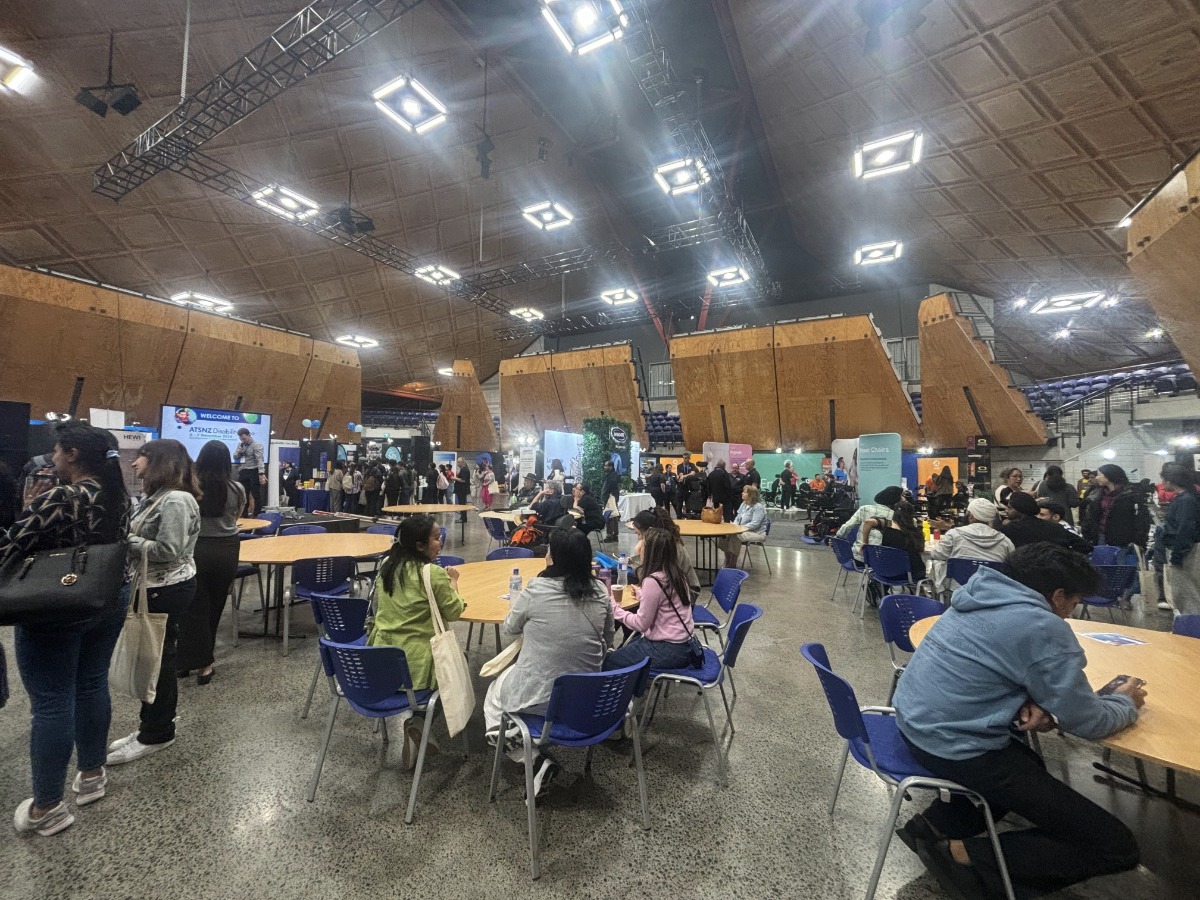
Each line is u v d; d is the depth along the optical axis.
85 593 1.87
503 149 15.70
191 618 3.39
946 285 18.59
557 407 21.58
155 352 14.04
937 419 15.22
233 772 2.47
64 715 2.04
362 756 2.64
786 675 3.81
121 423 8.37
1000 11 8.03
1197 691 1.80
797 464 17.58
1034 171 10.59
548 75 14.15
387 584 2.46
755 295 21.36
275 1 9.25
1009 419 14.01
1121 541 5.25
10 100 9.72
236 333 15.66
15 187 11.30
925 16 8.22
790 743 2.86
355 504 12.73
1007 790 1.56
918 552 4.88
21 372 12.19
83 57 9.45
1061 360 21.81
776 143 14.24
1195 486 4.29
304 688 3.42
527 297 23.38
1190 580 4.24
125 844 1.99
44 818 2.01
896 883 1.88
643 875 1.89
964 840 1.74
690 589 3.06
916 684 1.78
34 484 2.36
